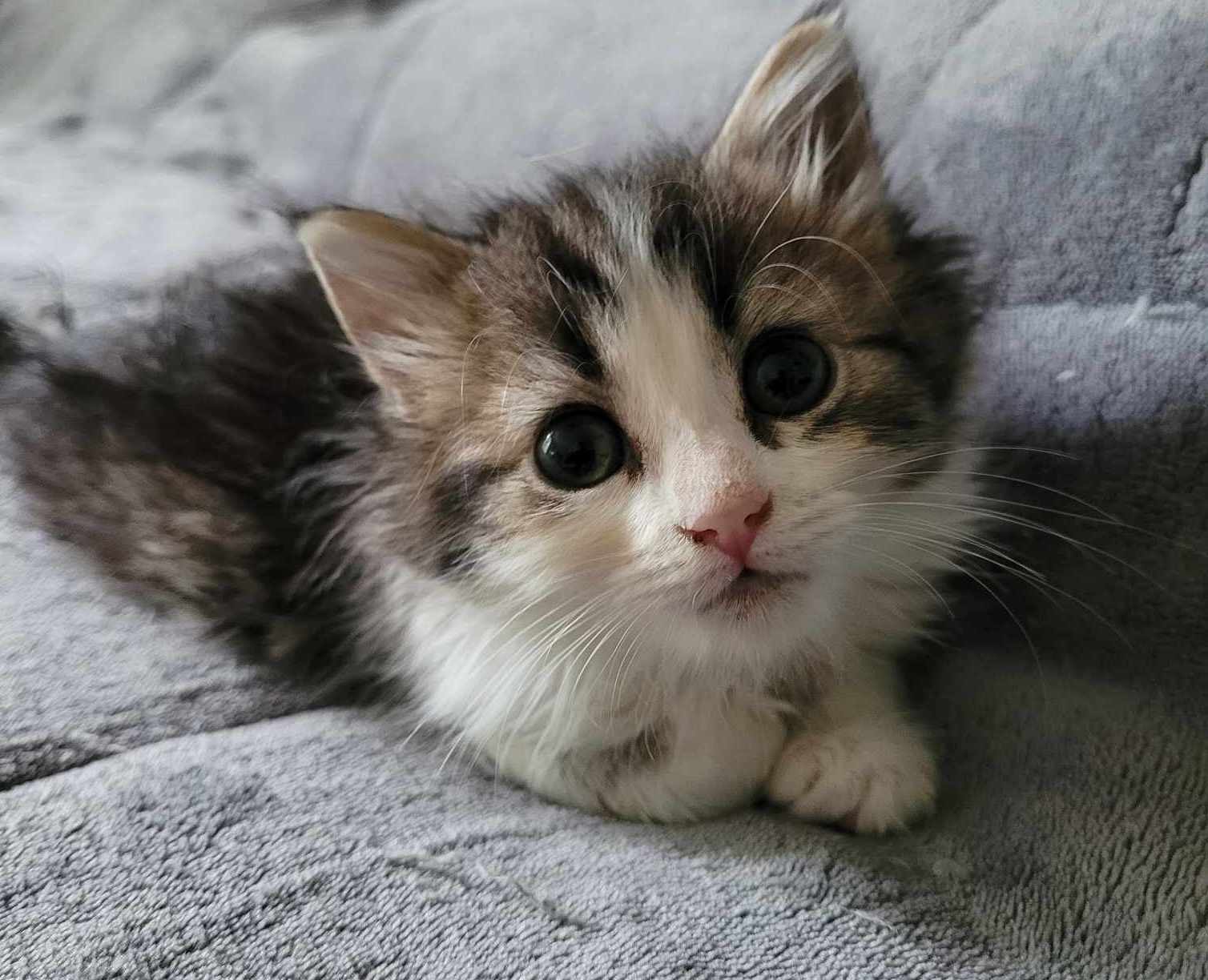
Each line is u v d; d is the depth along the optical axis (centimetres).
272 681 18
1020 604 17
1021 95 18
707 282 14
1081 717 14
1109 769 13
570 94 28
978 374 16
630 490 14
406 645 17
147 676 18
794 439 14
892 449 14
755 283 14
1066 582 16
